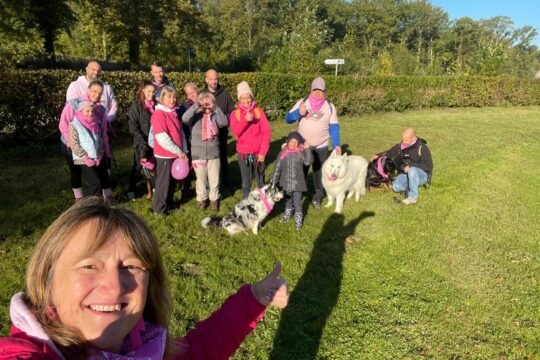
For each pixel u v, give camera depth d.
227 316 1.55
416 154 7.08
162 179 5.40
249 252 4.79
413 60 37.69
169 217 5.57
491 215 6.39
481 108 20.17
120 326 1.08
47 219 5.25
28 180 6.71
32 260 1.08
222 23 52.81
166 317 1.37
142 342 1.24
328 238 5.36
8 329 3.23
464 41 87.00
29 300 1.08
